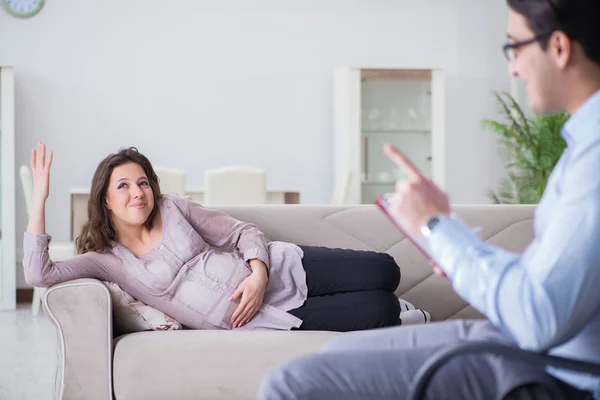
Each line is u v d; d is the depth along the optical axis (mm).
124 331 2611
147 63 7312
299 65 7531
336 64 7574
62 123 7172
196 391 2307
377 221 3066
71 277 2465
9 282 6434
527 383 1173
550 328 1078
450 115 7754
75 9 7184
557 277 1072
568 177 1129
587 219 1081
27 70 7121
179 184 6051
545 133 6875
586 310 1090
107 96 7242
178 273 2578
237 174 5965
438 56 7715
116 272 2547
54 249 5918
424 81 7453
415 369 1209
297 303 2619
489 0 7750
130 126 7293
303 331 2510
